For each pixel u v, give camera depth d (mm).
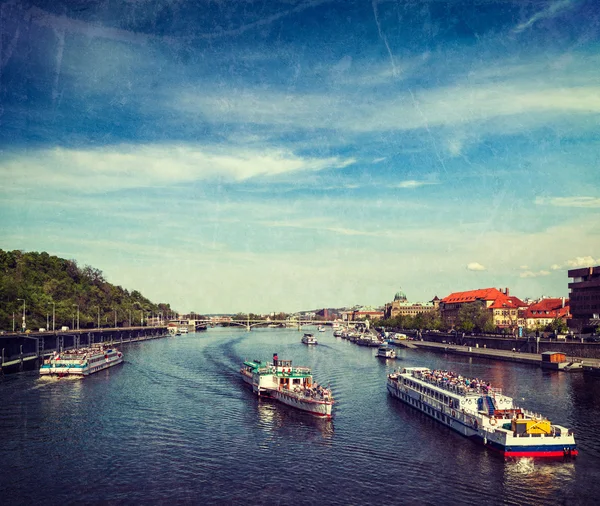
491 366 184250
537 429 78938
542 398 119625
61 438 87250
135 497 65000
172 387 134875
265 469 74000
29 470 73250
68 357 158125
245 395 124750
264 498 64812
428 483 69250
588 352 189250
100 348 185625
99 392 126562
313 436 89625
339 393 129375
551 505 63344
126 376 154375
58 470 73312
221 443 85438
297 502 63688
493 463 76125
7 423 96438
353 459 78125
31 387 133500
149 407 110062
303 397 107000
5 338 182625
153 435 89375
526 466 74812
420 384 109625
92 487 67812
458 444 85188
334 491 66812
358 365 188000
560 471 73062
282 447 83625
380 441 86938
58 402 114500
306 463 76375
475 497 65250
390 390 126750
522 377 154375
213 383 142125
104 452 80562
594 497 65312
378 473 72688
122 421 98188
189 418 101188
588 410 106875
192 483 69125
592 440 86000
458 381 105000
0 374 155875
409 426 96375
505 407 89125
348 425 97062
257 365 139875
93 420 98688
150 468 74125
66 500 64188
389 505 63062
